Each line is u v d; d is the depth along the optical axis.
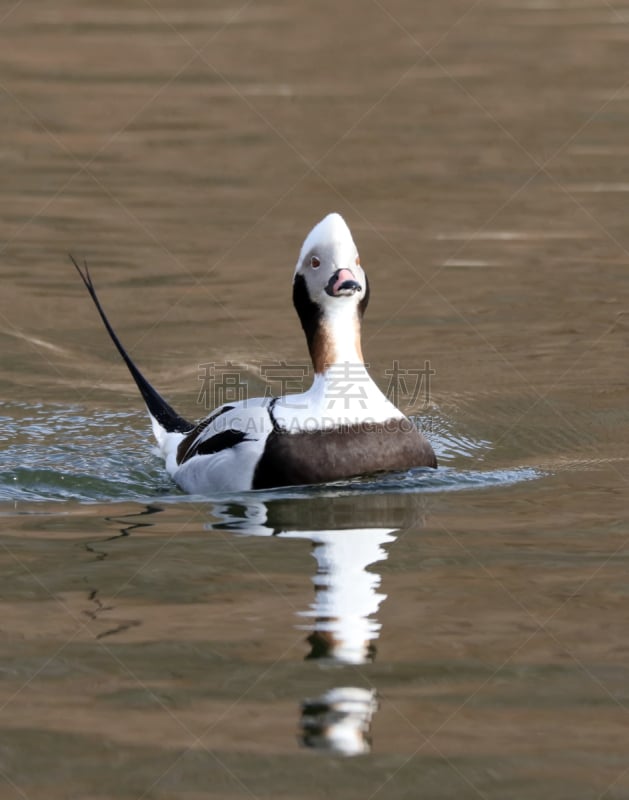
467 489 11.19
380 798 6.15
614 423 13.52
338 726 6.85
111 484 11.72
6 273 19.11
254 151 25.73
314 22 36.25
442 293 18.27
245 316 17.48
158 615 8.28
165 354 16.14
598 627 8.06
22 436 13.36
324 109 28.36
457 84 30.27
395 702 7.10
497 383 14.86
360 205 22.44
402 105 28.84
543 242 20.50
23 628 8.08
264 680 7.37
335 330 11.28
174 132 26.95
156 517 10.46
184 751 6.59
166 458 12.55
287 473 11.07
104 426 13.82
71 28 35.22
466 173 24.25
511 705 7.07
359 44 33.97
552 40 34.25
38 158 25.20
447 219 21.67
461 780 6.34
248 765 6.44
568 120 27.48
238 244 20.53
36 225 21.36
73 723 6.88
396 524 10.15
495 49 33.38
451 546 9.62
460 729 6.83
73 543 9.74
